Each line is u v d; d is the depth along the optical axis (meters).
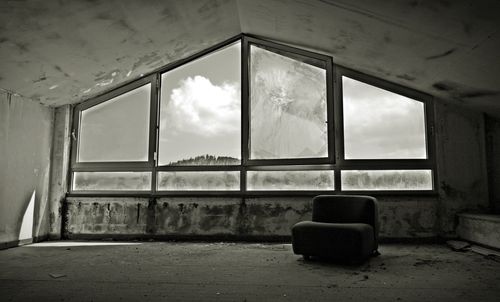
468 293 2.83
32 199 5.43
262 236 5.57
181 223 5.72
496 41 3.52
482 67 4.09
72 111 6.15
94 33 4.55
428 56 4.40
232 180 5.81
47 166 5.78
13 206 5.06
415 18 3.74
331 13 4.34
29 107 5.38
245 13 5.27
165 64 6.04
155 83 6.11
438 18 3.58
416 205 5.35
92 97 6.12
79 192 6.01
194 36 5.53
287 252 4.64
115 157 6.05
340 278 3.31
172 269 3.69
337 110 5.69
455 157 5.34
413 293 2.84
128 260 4.15
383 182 5.51
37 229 5.53
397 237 5.32
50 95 5.52
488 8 3.12
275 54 5.96
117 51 5.10
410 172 5.49
